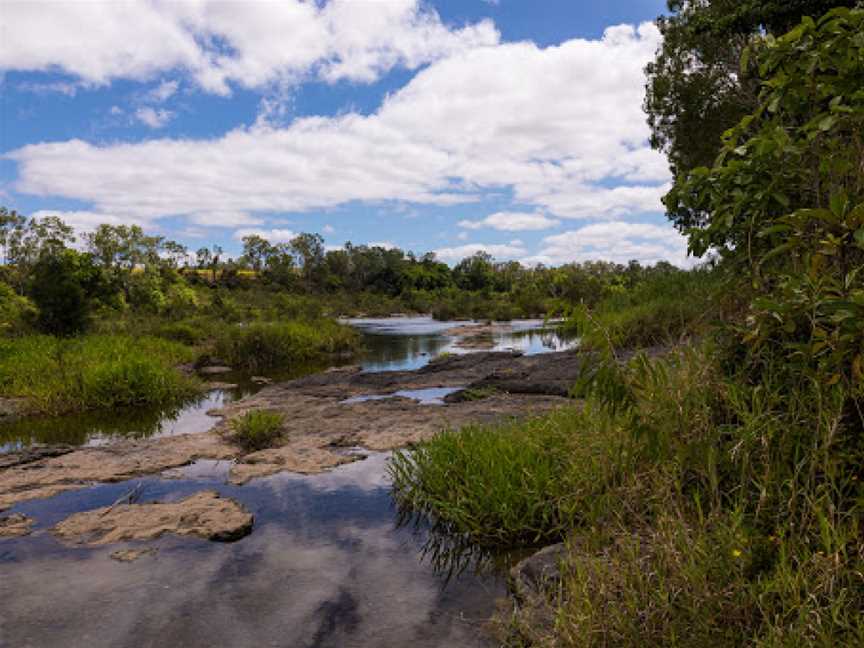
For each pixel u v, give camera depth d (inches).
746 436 105.6
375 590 130.4
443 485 174.6
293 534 163.3
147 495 200.5
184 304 1635.1
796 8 521.0
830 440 91.7
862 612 82.9
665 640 88.3
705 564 95.7
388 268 3855.8
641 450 117.4
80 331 762.2
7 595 130.6
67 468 231.5
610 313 453.7
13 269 2258.9
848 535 87.7
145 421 344.5
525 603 118.3
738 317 130.3
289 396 407.2
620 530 122.9
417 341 983.0
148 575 139.6
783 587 87.4
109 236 2263.8
